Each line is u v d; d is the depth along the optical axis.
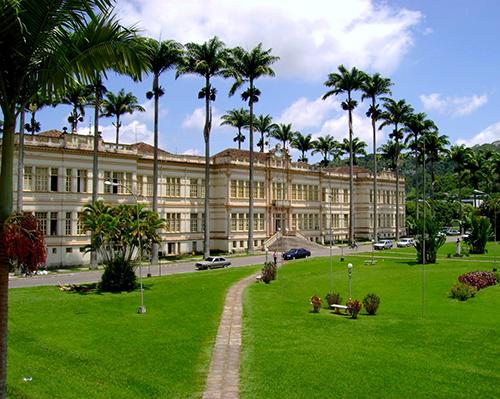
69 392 16.98
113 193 62.69
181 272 53.53
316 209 95.94
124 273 39.66
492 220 94.62
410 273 52.41
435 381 17.95
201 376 18.69
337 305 31.66
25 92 11.60
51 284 43.34
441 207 134.75
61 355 21.62
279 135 109.81
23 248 11.12
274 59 71.06
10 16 10.19
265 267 46.66
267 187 85.44
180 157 74.25
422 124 96.31
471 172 121.25
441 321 29.00
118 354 21.78
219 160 78.75
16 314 30.31
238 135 107.62
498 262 60.69
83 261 59.09
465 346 22.98
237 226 79.44
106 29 11.82
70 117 69.81
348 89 86.19
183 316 30.17
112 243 40.25
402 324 27.89
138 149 71.12
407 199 157.88
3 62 10.87
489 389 17.20
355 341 23.89
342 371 19.05
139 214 40.06
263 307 33.03
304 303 35.44
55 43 11.27
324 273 51.94
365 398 16.31
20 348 22.83
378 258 66.75
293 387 17.33
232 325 27.53
